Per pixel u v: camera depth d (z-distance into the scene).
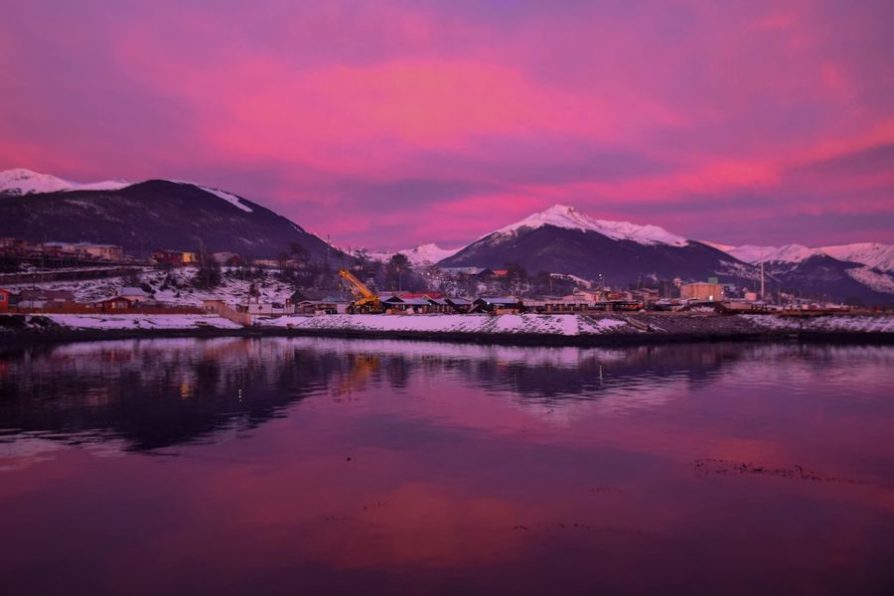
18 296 153.50
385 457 30.58
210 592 16.72
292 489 25.48
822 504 23.41
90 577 17.59
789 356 86.12
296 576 17.61
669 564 18.31
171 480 26.66
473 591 16.69
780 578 17.41
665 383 56.88
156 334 136.38
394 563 18.42
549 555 18.94
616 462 29.55
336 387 54.84
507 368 69.81
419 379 60.22
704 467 28.62
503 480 26.73
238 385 56.22
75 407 44.78
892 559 18.58
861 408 43.88
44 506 23.34
